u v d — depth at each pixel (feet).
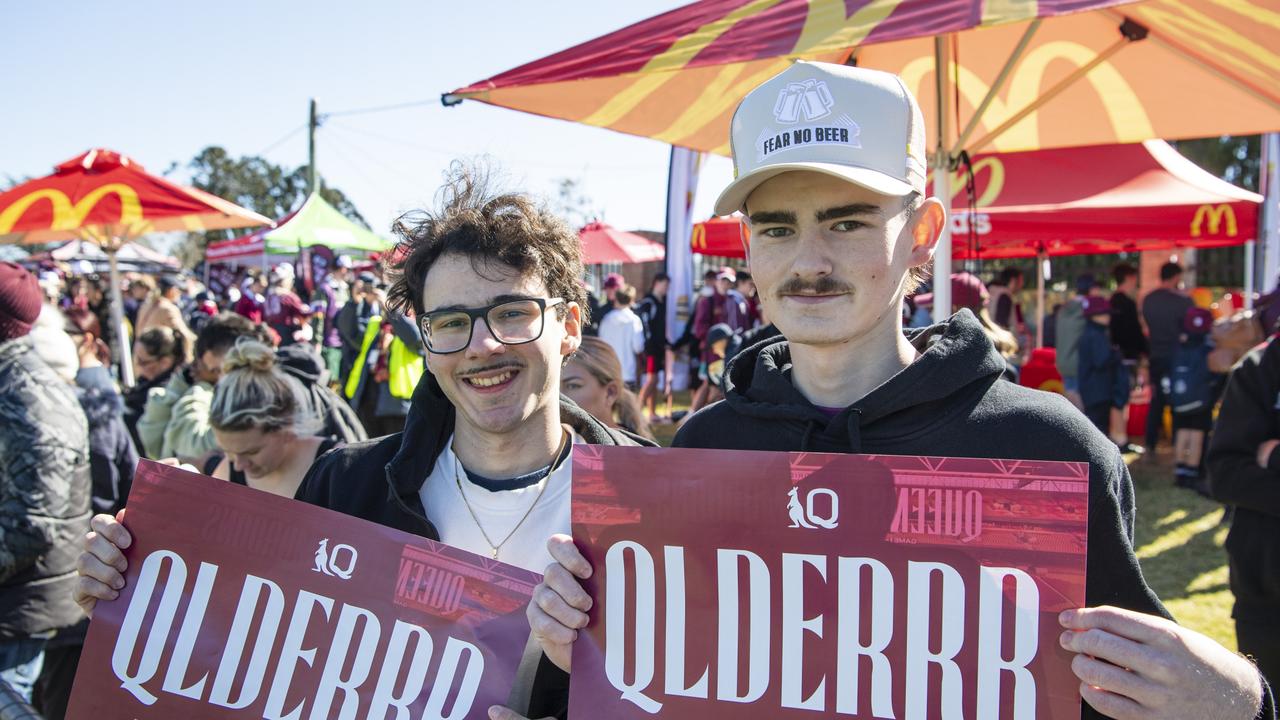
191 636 4.56
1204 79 12.47
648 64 8.89
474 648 4.29
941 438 4.29
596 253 48.60
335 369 36.42
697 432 5.13
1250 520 7.85
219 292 75.92
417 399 5.35
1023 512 3.72
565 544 4.14
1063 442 4.10
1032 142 16.11
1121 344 30.50
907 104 4.32
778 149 4.19
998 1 7.57
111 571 4.63
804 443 4.50
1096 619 3.49
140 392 14.29
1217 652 3.47
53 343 8.29
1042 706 3.64
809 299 4.22
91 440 9.71
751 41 8.50
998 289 28.68
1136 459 27.66
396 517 5.21
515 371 4.96
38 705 9.97
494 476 5.26
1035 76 13.84
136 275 50.75
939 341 4.47
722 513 4.06
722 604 4.03
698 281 54.13
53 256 72.02
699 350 38.65
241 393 7.59
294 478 7.99
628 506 4.16
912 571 3.84
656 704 4.04
